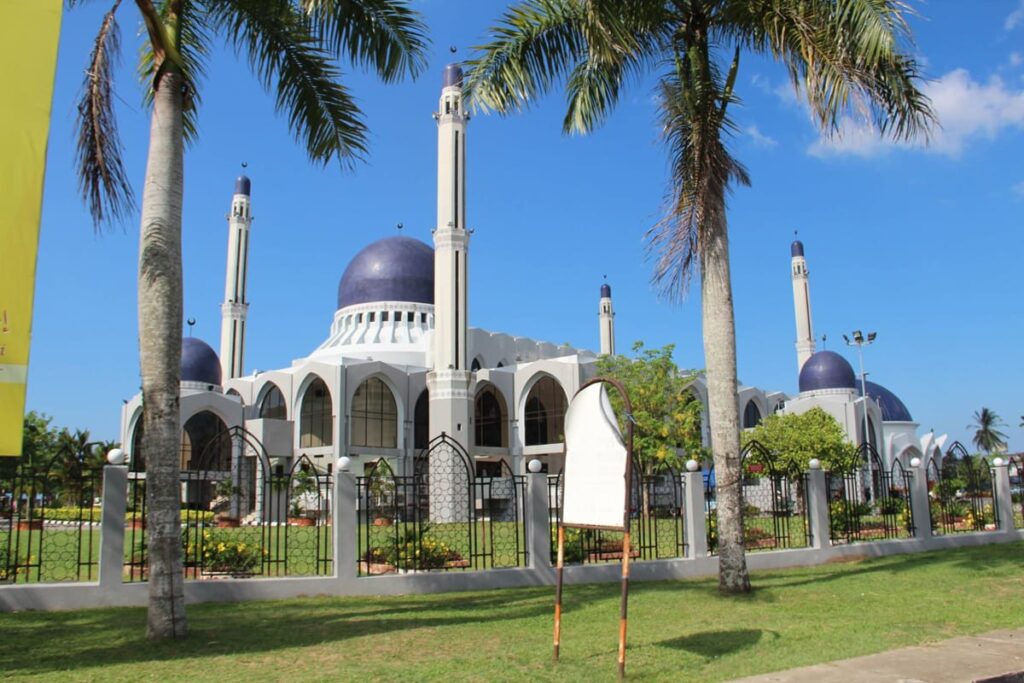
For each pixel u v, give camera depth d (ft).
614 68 53.06
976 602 42.88
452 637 33.83
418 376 178.19
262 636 33.96
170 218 35.22
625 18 47.93
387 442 177.99
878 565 60.29
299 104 46.03
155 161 35.53
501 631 35.17
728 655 29.89
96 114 35.42
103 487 42.98
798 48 44.83
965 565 58.95
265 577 47.96
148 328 34.22
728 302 48.60
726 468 47.39
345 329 205.16
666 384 144.25
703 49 49.88
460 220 165.48
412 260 208.33
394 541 53.72
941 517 84.94
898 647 31.17
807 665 27.99
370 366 168.25
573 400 29.84
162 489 33.71
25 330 25.64
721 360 48.06
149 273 34.53
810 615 39.24
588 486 28.43
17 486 46.26
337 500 47.50
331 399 167.22
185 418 155.94
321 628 35.88
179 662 29.19
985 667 27.27
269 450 161.68
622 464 26.91
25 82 26.27
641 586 50.88
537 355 218.79
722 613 40.11
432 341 184.65
